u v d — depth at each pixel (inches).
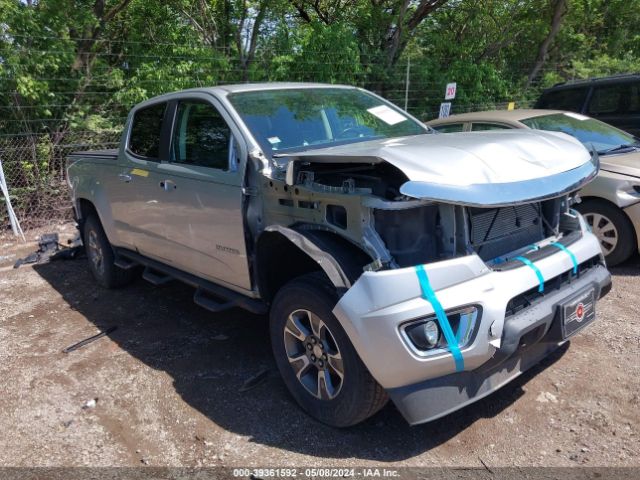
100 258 236.5
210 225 158.9
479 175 112.7
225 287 165.0
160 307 215.2
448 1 538.6
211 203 156.5
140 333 191.8
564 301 124.3
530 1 551.8
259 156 145.5
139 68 378.3
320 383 129.0
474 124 273.1
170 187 172.7
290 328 133.6
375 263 112.0
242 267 151.3
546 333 122.6
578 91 346.3
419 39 566.6
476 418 132.9
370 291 109.7
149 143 189.9
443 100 507.2
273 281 145.8
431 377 110.3
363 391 117.0
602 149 244.2
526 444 123.0
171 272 187.0
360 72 443.2
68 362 172.9
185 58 390.6
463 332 109.9
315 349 128.6
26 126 331.6
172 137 177.2
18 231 326.6
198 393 150.6
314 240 123.8
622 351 159.6
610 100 331.3
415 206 110.6
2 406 149.7
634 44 725.3
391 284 108.5
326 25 489.7
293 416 137.4
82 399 151.2
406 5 478.3
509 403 137.9
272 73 426.9
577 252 132.6
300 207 132.8
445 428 129.9
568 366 153.2
